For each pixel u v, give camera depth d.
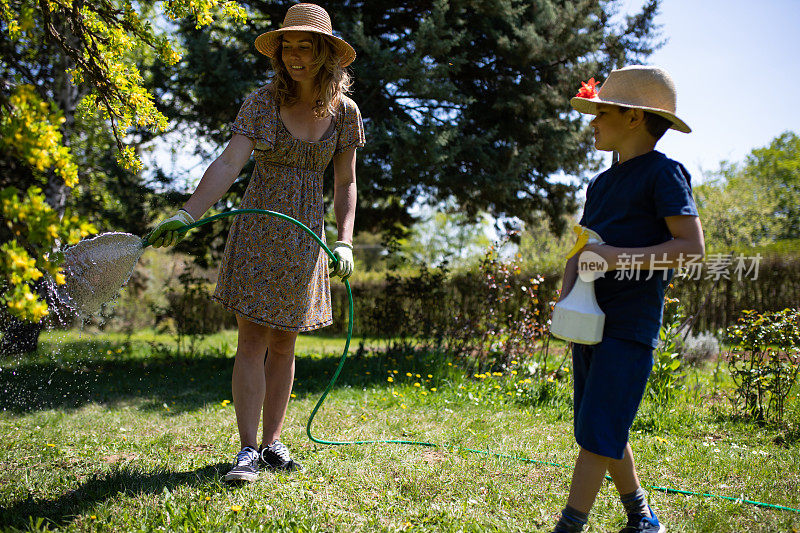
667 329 5.45
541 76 7.93
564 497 2.59
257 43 2.81
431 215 21.16
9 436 3.67
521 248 14.47
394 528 2.18
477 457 3.19
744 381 4.76
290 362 3.04
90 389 5.70
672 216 1.99
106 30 3.16
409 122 7.16
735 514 2.49
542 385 5.17
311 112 2.87
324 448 3.29
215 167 2.61
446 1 6.78
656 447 3.62
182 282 8.19
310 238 2.88
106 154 7.79
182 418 4.32
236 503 2.37
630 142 2.17
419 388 5.46
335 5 6.97
